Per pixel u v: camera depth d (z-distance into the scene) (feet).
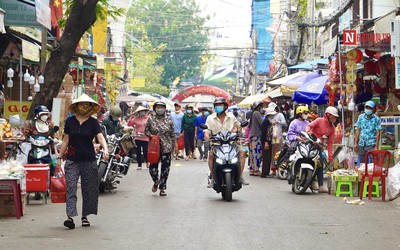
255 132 70.90
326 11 123.54
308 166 52.29
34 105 56.90
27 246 31.19
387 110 67.92
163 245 31.53
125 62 201.05
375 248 31.04
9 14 58.18
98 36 113.29
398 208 44.88
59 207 45.14
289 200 49.34
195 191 55.57
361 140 58.34
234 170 48.91
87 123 37.52
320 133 53.72
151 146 51.49
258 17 245.04
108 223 38.27
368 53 68.28
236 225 37.47
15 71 76.69
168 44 296.51
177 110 100.48
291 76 102.01
